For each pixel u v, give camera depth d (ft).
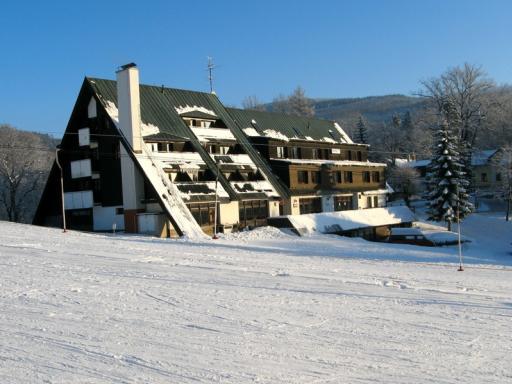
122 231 152.25
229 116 192.34
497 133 299.38
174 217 137.90
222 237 135.74
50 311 42.22
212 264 73.61
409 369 28.76
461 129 253.65
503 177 238.89
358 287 55.21
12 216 232.53
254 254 91.71
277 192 177.78
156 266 70.18
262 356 30.91
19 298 47.24
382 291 52.95
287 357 30.76
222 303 45.78
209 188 155.22
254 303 45.93
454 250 146.20
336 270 70.13
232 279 59.41
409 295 50.78
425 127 290.97
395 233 168.76
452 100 256.52
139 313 41.75
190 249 96.99
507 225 202.39
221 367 28.94
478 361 30.17
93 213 158.81
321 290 53.11
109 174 154.40
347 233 179.63
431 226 206.80
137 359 30.22
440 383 26.68
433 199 192.03
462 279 64.18
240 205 166.61
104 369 28.50
